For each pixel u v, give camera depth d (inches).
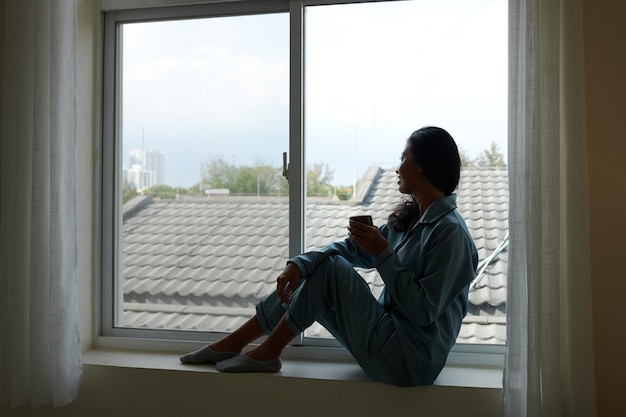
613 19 70.0
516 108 66.5
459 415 70.2
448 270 67.6
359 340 71.5
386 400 71.8
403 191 75.5
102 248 92.5
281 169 88.4
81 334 88.2
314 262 75.4
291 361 83.0
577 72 66.4
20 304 77.6
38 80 75.7
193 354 79.9
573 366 66.1
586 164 66.4
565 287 67.4
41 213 76.2
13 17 78.1
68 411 80.6
